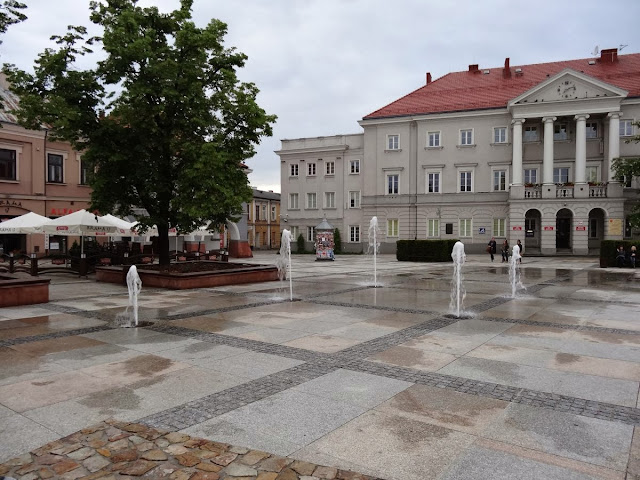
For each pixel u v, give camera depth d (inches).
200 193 591.2
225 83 676.1
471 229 1781.5
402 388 212.8
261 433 166.4
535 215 1722.4
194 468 142.2
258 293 553.9
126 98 613.0
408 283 674.8
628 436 163.5
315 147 2053.4
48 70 601.0
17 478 136.8
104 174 634.2
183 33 613.6
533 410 187.3
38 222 887.1
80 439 162.2
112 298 518.6
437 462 145.7
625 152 1604.3
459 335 322.7
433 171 1828.2
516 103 1648.6
